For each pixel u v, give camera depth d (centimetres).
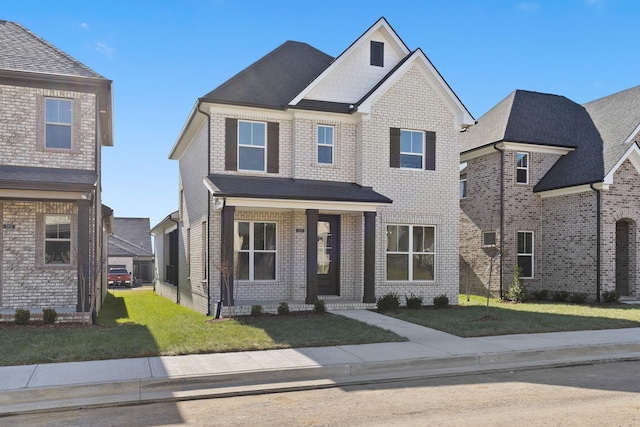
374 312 1427
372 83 1680
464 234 2259
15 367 781
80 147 1371
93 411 631
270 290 1552
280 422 584
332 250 1619
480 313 1434
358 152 1606
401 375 804
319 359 848
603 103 2203
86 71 1400
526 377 802
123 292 3138
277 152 1564
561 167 2039
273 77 1658
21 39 1466
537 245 2053
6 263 1329
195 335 1037
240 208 1446
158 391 707
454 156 1695
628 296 1897
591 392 709
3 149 1306
